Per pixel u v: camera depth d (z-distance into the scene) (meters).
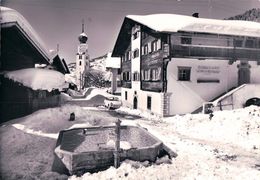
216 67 19.02
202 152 9.66
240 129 12.40
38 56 14.78
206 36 18.53
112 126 11.69
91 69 50.31
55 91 19.22
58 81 14.73
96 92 38.06
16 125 11.02
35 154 8.55
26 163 7.82
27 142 9.48
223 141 11.58
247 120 13.07
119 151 7.68
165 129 14.12
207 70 18.84
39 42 12.15
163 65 17.88
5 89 12.39
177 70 18.14
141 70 22.55
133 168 7.52
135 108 24.42
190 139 11.82
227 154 9.55
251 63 19.52
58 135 10.23
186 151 9.69
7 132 10.13
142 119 17.44
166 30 16.47
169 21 18.06
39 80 13.23
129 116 18.80
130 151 7.91
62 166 7.36
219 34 17.66
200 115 16.16
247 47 19.56
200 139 11.97
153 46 19.84
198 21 18.58
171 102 18.02
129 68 26.61
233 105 18.00
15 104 12.78
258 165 8.39
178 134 12.92
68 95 31.53
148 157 8.20
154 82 19.42
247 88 18.23
